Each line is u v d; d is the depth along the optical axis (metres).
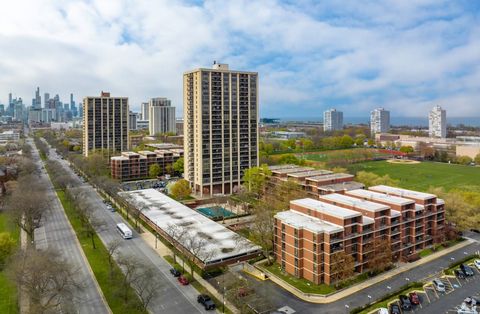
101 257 133.38
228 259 123.44
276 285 113.06
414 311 98.94
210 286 112.00
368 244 121.00
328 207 128.38
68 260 130.88
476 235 157.50
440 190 181.62
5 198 198.38
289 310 98.25
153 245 146.00
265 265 127.38
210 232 145.00
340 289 109.69
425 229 142.25
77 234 158.62
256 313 96.12
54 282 104.00
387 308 99.12
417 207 140.75
